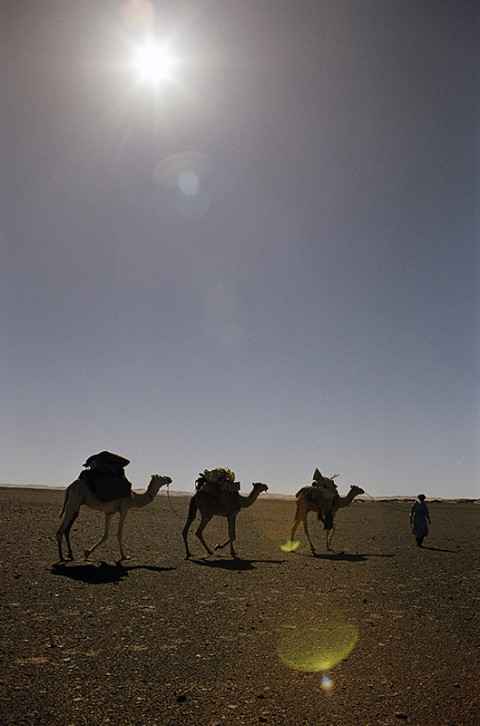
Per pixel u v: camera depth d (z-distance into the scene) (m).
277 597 11.85
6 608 9.85
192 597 11.53
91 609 10.12
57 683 6.58
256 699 6.41
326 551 20.53
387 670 7.50
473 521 40.41
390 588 13.20
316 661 7.78
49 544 18.78
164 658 7.68
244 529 29.78
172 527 28.48
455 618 10.45
